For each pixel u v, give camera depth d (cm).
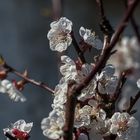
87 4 248
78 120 91
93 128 92
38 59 235
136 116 203
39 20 238
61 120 85
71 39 93
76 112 91
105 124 92
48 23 238
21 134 92
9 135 90
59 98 89
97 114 92
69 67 91
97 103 92
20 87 104
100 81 92
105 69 92
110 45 79
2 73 104
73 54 175
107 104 93
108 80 92
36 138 221
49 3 238
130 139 93
